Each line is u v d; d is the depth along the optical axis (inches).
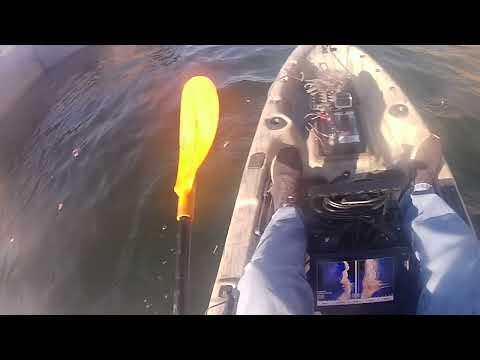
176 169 69.1
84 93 93.4
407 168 51.7
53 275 56.7
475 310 32.6
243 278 37.0
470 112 73.5
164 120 80.4
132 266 56.4
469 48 92.9
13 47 105.6
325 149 56.3
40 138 82.7
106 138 77.6
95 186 68.1
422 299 35.6
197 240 58.4
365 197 43.1
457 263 34.9
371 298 39.7
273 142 56.7
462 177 61.1
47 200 68.1
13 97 92.4
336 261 39.8
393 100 58.9
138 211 63.0
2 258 60.8
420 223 40.2
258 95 84.0
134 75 96.5
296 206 46.5
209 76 92.4
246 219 47.9
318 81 64.7
